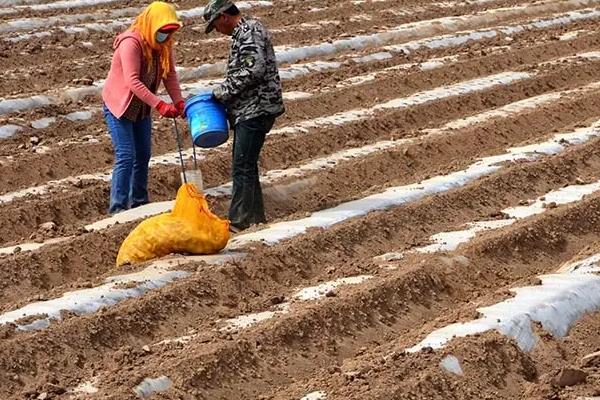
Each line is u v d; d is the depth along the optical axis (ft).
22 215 39.29
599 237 39.93
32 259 34.91
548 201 42.68
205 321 31.24
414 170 47.01
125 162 39.75
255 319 31.14
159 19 37.55
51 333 28.81
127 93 38.81
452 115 54.65
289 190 43.09
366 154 47.29
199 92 53.78
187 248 34.81
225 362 28.30
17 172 42.73
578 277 34.12
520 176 44.42
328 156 47.24
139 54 37.91
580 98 56.08
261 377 28.43
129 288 32.07
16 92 51.39
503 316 30.83
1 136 46.06
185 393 27.04
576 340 31.17
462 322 30.71
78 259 35.88
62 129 47.93
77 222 40.22
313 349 29.91
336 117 51.60
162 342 29.66
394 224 39.22
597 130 51.47
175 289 31.86
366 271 34.81
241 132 37.24
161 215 35.37
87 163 44.96
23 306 31.17
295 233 37.40
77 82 52.80
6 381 27.20
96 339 29.25
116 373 27.48
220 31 36.99
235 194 38.27
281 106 37.40
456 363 28.35
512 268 36.50
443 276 34.65
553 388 28.27
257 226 38.42
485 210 41.86
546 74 60.70
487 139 50.65
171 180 43.68
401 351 28.78
